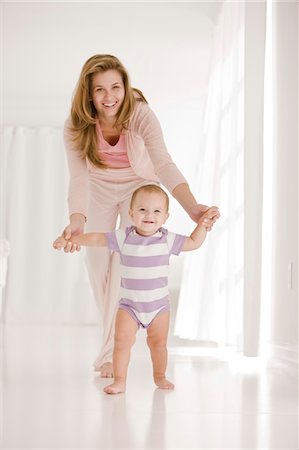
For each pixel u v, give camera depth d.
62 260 7.06
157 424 1.81
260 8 3.51
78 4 4.60
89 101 2.79
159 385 2.47
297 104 3.15
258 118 3.50
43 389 2.42
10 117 7.07
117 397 2.25
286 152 3.33
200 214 2.54
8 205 7.10
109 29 4.95
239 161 3.89
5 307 7.00
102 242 2.49
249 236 3.49
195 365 3.21
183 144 7.05
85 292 7.01
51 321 7.01
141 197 2.45
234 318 3.81
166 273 2.48
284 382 2.65
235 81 3.93
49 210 7.11
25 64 5.69
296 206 3.15
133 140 2.80
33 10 4.65
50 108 6.95
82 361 3.29
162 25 4.87
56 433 1.70
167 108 6.77
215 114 4.54
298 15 3.16
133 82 6.16
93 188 2.92
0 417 1.90
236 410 2.03
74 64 5.68
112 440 1.62
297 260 3.11
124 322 2.41
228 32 4.25
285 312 3.27
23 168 7.13
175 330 5.04
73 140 2.86
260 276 3.48
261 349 3.52
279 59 3.49
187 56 5.50
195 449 1.54
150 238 2.46
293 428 1.78
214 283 4.22
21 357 3.45
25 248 7.09
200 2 4.48
